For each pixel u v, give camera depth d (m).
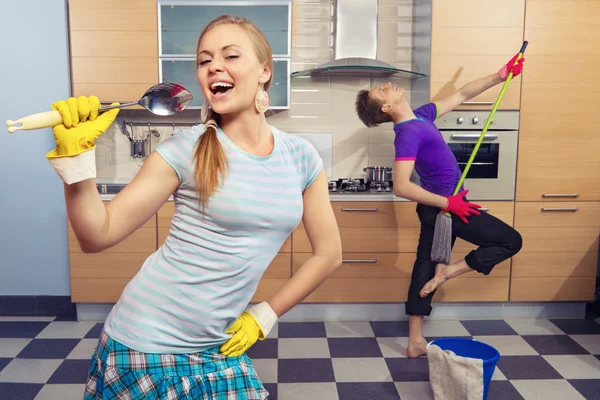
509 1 3.08
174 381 1.00
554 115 3.14
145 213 0.96
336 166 3.70
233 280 1.03
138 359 0.98
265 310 1.14
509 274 3.23
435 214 2.79
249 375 1.08
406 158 2.57
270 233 1.04
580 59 3.11
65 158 0.82
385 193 3.20
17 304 3.37
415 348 2.74
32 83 3.24
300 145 1.12
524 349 2.86
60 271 3.36
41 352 2.83
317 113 3.66
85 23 3.19
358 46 3.42
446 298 3.25
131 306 1.01
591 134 3.16
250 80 0.99
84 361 2.72
